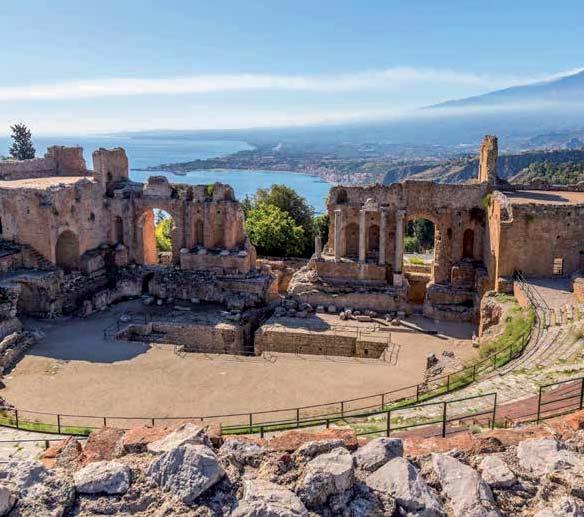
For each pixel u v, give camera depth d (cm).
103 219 6300
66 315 5438
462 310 5481
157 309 5653
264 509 1166
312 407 3334
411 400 3216
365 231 5872
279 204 8825
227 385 3869
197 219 6194
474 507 1196
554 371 2997
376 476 1268
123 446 1450
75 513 1216
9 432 3016
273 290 6191
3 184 5894
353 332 5044
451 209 5828
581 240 4762
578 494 1231
